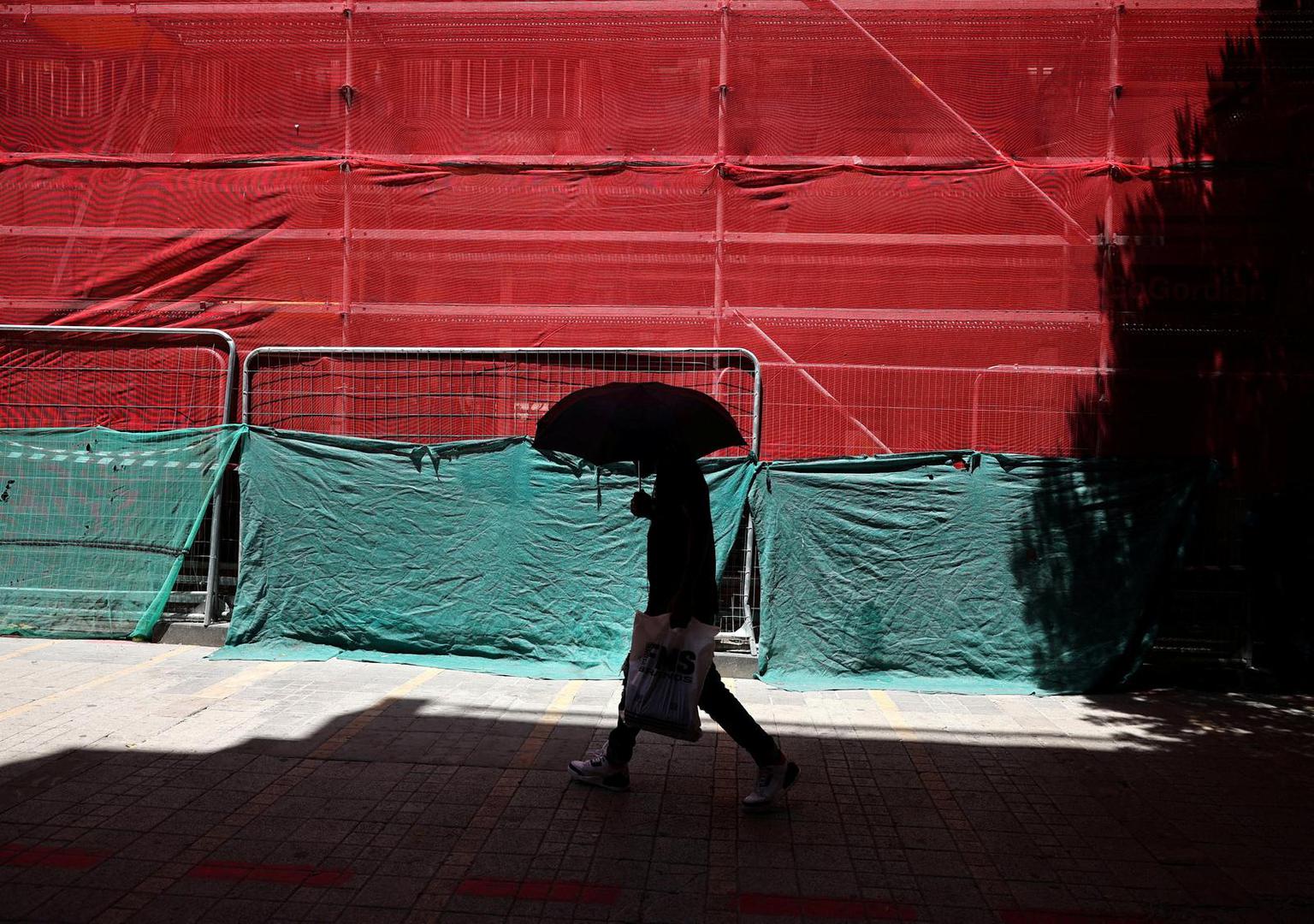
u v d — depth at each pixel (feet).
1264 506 22.35
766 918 11.43
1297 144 24.97
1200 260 25.07
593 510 22.99
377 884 12.00
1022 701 21.27
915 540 22.36
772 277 25.79
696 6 25.90
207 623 24.31
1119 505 22.18
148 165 26.61
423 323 26.21
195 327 26.35
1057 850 13.53
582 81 26.22
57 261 26.58
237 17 26.50
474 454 23.34
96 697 19.67
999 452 25.16
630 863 12.75
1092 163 25.22
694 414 14.83
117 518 24.32
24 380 26.27
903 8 25.64
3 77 26.81
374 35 26.43
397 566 23.44
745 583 23.43
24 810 13.96
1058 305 25.29
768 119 25.90
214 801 14.47
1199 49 25.18
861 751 17.66
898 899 12.00
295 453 23.80
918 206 25.61
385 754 16.72
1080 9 25.31
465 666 22.76
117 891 11.64
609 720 19.01
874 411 25.44
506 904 11.56
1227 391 24.86
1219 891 12.41
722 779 15.96
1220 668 22.35
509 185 26.23
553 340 26.04
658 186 25.95
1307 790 16.06
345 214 26.32
